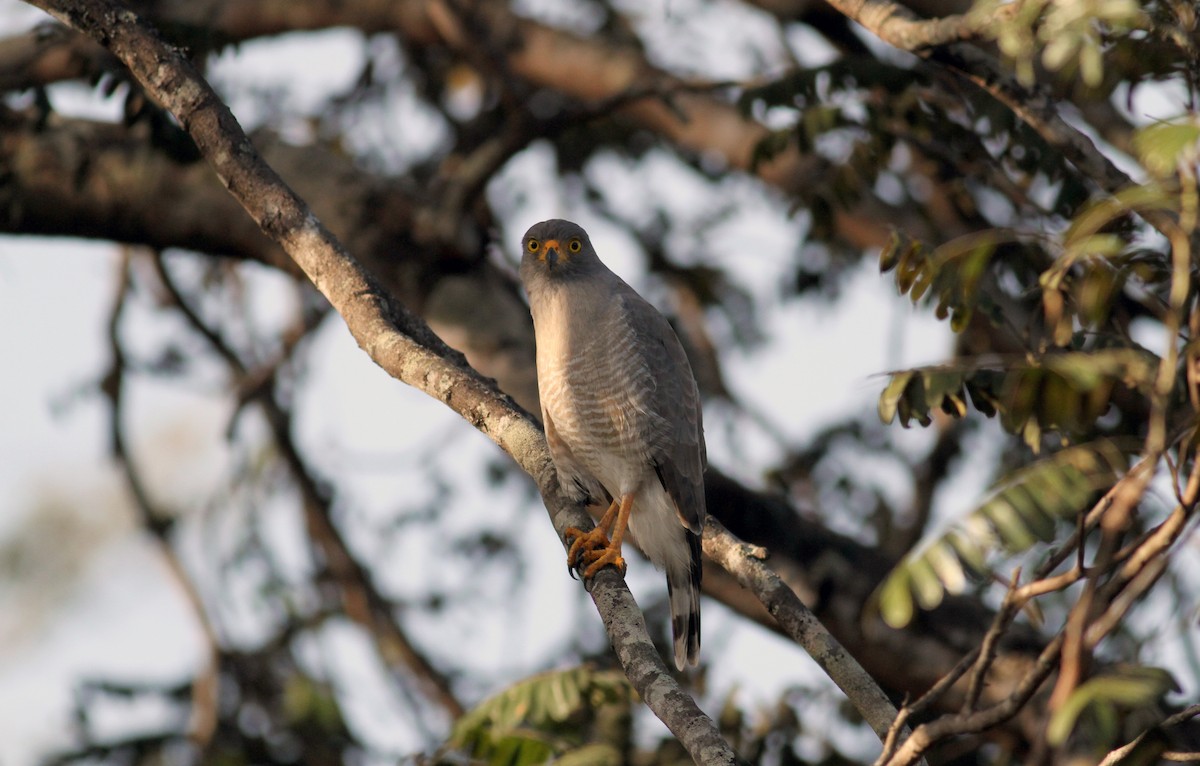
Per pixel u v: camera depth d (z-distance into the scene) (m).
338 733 12.19
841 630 11.04
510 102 14.38
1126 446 5.17
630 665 6.56
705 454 9.37
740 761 5.73
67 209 13.53
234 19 15.43
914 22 7.36
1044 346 6.59
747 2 15.36
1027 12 5.88
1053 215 10.27
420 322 8.09
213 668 13.57
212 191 13.60
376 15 15.64
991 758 11.48
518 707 9.14
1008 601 4.48
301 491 16.12
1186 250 4.64
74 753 12.29
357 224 13.27
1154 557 4.39
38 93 12.03
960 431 14.60
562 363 8.84
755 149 11.57
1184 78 7.80
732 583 11.68
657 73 15.84
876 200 14.71
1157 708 7.58
